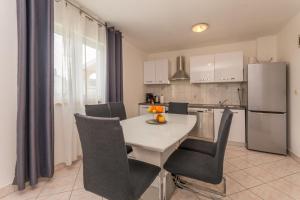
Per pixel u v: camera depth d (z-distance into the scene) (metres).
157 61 4.52
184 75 4.23
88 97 2.79
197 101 4.38
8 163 1.75
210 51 4.28
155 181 1.54
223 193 1.75
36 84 1.87
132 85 4.28
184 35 3.54
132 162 1.41
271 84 2.95
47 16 1.95
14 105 1.79
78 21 2.49
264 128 3.03
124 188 1.02
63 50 2.28
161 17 2.75
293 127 2.78
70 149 2.39
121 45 3.44
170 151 1.78
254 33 3.41
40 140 1.99
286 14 2.62
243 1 2.25
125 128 1.85
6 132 1.74
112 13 2.64
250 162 2.59
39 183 1.96
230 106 3.59
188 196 1.75
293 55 2.75
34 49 1.79
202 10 2.50
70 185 1.93
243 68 3.61
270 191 1.82
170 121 2.27
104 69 3.09
